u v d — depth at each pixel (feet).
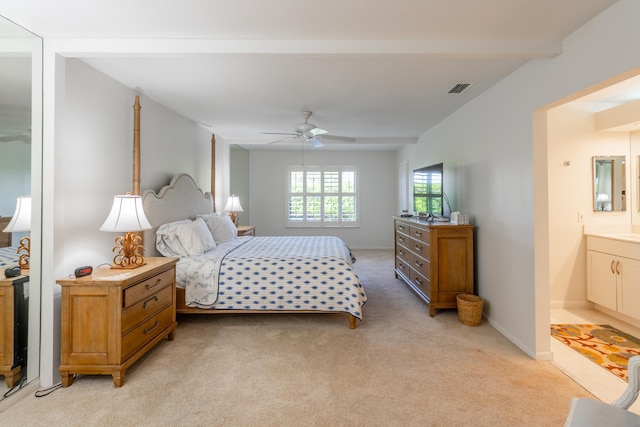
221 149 18.04
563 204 12.05
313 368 7.69
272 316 11.31
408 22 6.43
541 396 6.59
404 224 14.67
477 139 11.32
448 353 8.46
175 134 13.10
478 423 5.76
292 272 10.40
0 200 6.57
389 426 5.68
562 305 12.13
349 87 10.28
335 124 15.55
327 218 25.35
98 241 8.70
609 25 5.93
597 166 12.02
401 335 9.62
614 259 10.81
